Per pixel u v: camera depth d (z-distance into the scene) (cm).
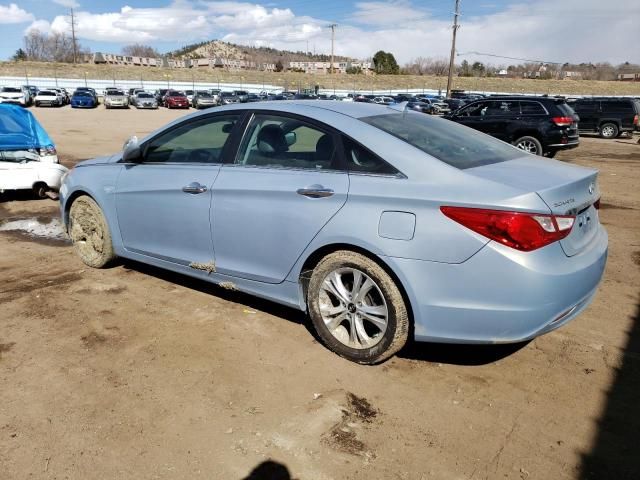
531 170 321
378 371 327
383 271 308
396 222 299
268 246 355
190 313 402
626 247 601
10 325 377
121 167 452
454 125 402
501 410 290
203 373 320
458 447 261
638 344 366
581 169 341
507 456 255
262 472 242
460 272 285
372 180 313
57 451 253
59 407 286
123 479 237
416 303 299
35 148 747
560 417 285
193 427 272
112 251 477
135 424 273
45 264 506
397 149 316
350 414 285
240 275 379
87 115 3183
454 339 300
